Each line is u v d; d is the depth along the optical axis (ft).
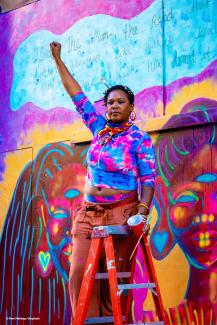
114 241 16.93
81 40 24.17
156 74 21.33
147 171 16.71
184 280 19.72
